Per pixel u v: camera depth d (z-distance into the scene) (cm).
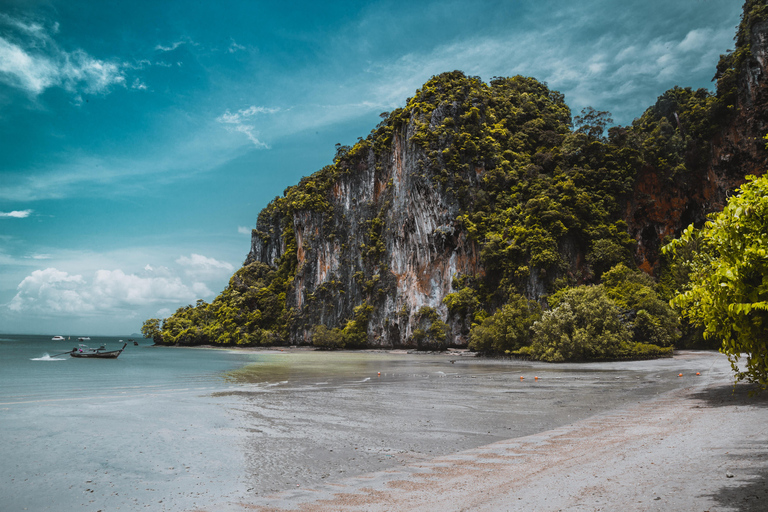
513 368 4556
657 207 8975
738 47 8369
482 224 9662
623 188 8888
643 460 891
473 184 10388
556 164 10038
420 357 7944
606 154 9294
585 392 2461
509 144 10931
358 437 1443
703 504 578
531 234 8438
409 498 805
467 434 1442
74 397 2500
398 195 11688
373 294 11750
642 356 4994
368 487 912
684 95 9825
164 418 1823
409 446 1304
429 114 11075
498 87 13038
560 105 13225
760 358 668
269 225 18288
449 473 976
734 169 8219
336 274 13200
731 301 638
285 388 2933
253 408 2062
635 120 10662
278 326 14262
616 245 8275
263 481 1011
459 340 9331
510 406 2030
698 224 8800
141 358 7338
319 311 13088
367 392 2658
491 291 9300
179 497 921
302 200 14438
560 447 1155
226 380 3538
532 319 6425
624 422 1464
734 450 885
